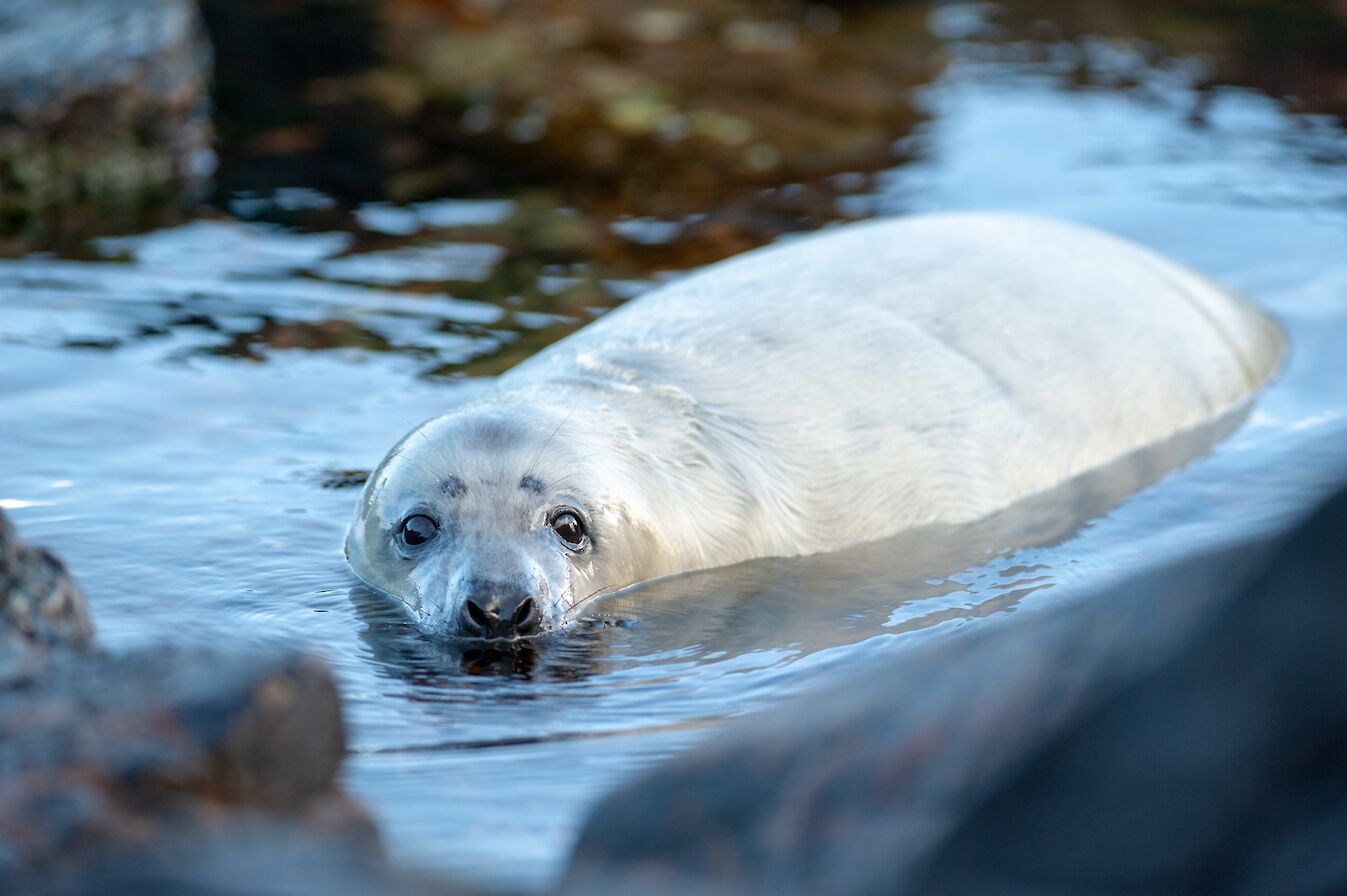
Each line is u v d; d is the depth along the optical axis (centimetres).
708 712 1586
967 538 2106
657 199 3494
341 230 3288
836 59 4694
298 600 1864
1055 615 902
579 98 4219
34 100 3566
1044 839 797
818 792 883
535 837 1198
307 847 801
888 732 889
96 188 3597
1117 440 2331
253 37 4538
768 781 902
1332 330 2809
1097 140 3916
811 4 5278
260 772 1017
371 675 1678
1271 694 775
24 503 2089
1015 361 2300
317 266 3073
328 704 1084
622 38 4778
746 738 939
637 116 4088
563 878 867
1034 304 2384
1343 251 3164
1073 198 3475
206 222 3347
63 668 1093
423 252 3150
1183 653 811
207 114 3869
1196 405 2439
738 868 870
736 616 1867
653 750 1451
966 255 2439
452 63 4438
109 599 1828
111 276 3016
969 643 928
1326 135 3947
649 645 1780
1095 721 816
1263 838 752
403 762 1428
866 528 2111
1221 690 789
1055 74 4550
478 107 4106
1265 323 2752
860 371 2212
